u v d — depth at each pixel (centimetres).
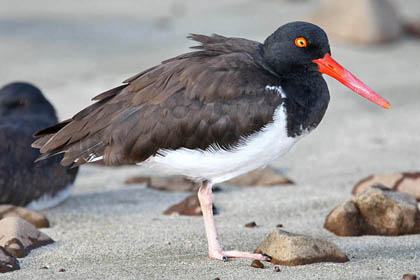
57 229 1077
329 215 1055
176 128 910
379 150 1495
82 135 934
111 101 944
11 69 2116
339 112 1766
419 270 864
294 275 848
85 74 2073
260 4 2998
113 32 2602
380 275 845
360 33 2350
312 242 904
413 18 2519
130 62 2191
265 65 956
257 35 2422
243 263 909
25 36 2517
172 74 934
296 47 945
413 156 1445
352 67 2106
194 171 948
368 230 1029
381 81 1964
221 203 1187
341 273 852
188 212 1143
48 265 916
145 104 921
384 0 2402
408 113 1736
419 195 1163
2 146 1158
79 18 2820
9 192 1149
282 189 1264
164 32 2589
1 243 948
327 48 963
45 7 3019
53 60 2228
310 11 2648
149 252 962
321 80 972
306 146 1553
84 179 1391
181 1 3145
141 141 915
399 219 1021
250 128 908
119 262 923
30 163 1164
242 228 1065
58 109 1748
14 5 3041
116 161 923
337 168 1391
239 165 941
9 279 853
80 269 893
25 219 1086
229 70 924
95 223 1109
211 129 909
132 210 1174
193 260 927
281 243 905
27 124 1205
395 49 2317
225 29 2558
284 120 916
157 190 1297
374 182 1158
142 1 3162
